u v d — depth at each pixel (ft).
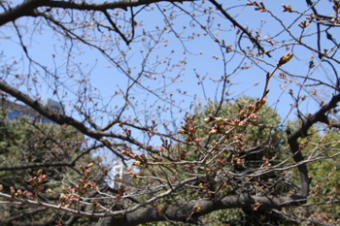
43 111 17.39
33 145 20.35
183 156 8.92
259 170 12.96
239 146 8.00
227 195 12.48
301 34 10.23
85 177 6.61
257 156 20.24
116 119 18.34
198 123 17.56
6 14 13.91
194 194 15.55
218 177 12.87
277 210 15.58
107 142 6.38
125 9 14.20
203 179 11.94
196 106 19.21
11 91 17.03
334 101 12.17
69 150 23.99
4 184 19.93
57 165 18.40
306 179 14.67
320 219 16.30
